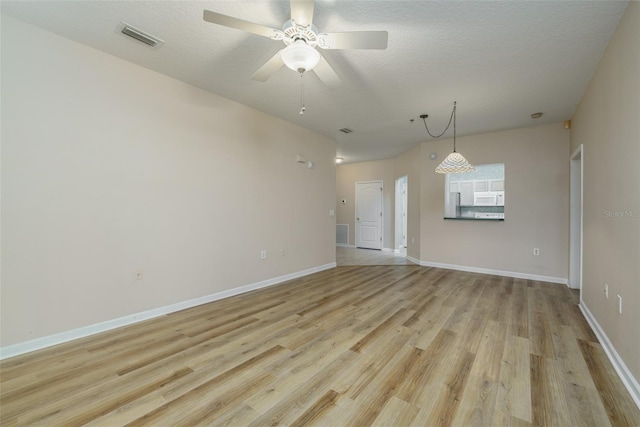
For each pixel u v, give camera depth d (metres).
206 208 3.40
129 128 2.76
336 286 4.16
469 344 2.34
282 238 4.45
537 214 4.53
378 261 6.25
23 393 1.71
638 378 1.66
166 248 3.04
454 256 5.36
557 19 2.05
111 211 2.65
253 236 3.98
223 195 3.59
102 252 2.60
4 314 2.12
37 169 2.26
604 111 2.42
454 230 5.36
